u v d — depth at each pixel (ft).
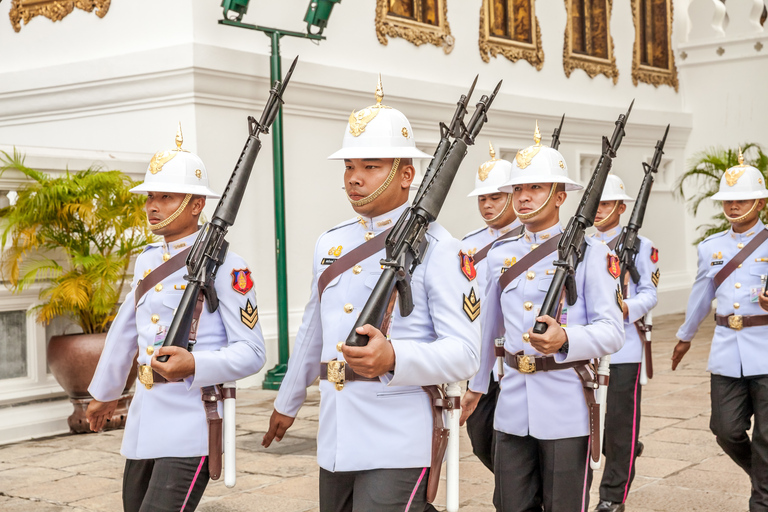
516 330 13.11
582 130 51.49
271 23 34.83
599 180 12.87
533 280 13.14
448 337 9.46
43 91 35.78
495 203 18.51
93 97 34.65
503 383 13.24
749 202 17.85
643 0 57.06
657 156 19.71
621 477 16.71
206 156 32.63
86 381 24.35
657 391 29.58
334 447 9.86
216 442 11.44
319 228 36.50
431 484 9.62
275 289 34.76
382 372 8.89
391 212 10.14
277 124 32.68
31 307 25.32
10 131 37.60
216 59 32.48
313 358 11.11
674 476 19.30
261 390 31.65
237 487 18.84
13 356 25.04
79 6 35.65
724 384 17.34
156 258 12.51
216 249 11.55
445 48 42.86
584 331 12.09
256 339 11.74
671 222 58.39
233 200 11.66
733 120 58.39
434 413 9.76
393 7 40.27
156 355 10.94
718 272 17.88
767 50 56.75
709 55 58.80
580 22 52.11
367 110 10.07
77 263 24.64
